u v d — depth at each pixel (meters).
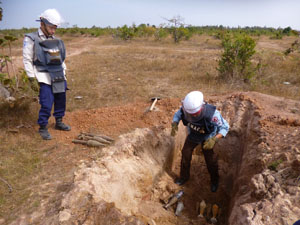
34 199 2.59
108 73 8.85
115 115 4.80
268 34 34.22
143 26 28.98
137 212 3.13
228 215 3.25
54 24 3.42
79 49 17.67
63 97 3.98
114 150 3.47
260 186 2.65
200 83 7.52
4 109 4.45
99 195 2.61
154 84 7.43
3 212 2.43
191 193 3.81
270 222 2.18
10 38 5.18
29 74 3.49
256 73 8.20
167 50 15.72
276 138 3.57
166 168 4.24
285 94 6.35
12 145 3.56
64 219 2.28
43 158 3.34
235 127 4.64
